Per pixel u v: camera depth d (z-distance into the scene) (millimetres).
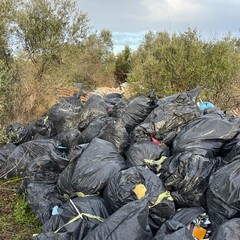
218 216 2711
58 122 5594
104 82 15648
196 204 3010
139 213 2551
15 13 6828
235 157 2918
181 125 4020
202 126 3672
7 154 4965
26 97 7121
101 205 3102
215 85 7238
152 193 2912
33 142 4918
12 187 4543
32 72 7367
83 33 7812
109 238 2457
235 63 7391
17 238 3396
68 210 3051
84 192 3402
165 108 4117
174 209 2932
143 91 7629
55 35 7414
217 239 2350
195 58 7176
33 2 7148
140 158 3689
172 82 7410
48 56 7426
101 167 3488
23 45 7273
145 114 4676
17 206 3973
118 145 4188
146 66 7605
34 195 3783
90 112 5480
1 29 6535
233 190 2641
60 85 7918
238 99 7316
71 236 2746
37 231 3518
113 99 7254
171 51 7434
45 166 4152
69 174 3652
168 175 3166
